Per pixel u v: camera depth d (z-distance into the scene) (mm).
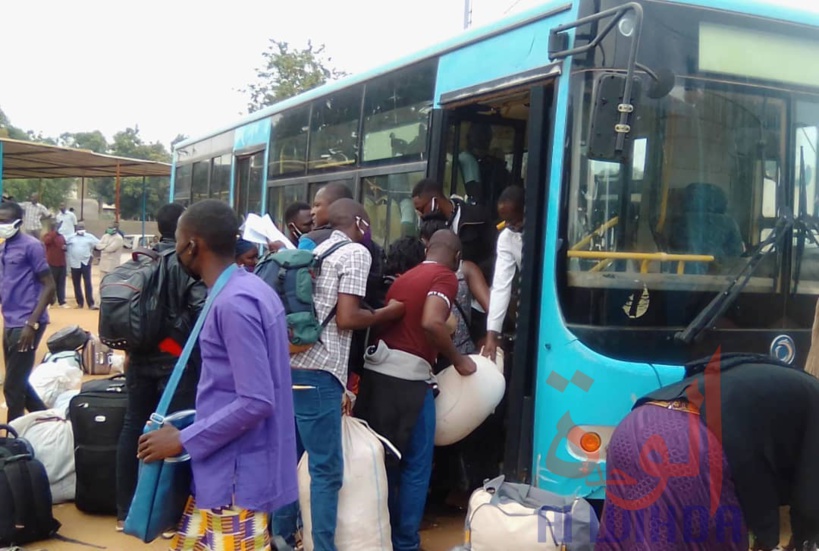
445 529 5008
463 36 5176
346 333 4047
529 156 4328
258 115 9281
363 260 4008
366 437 4137
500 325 4613
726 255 4148
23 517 4570
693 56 4113
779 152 4293
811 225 4324
